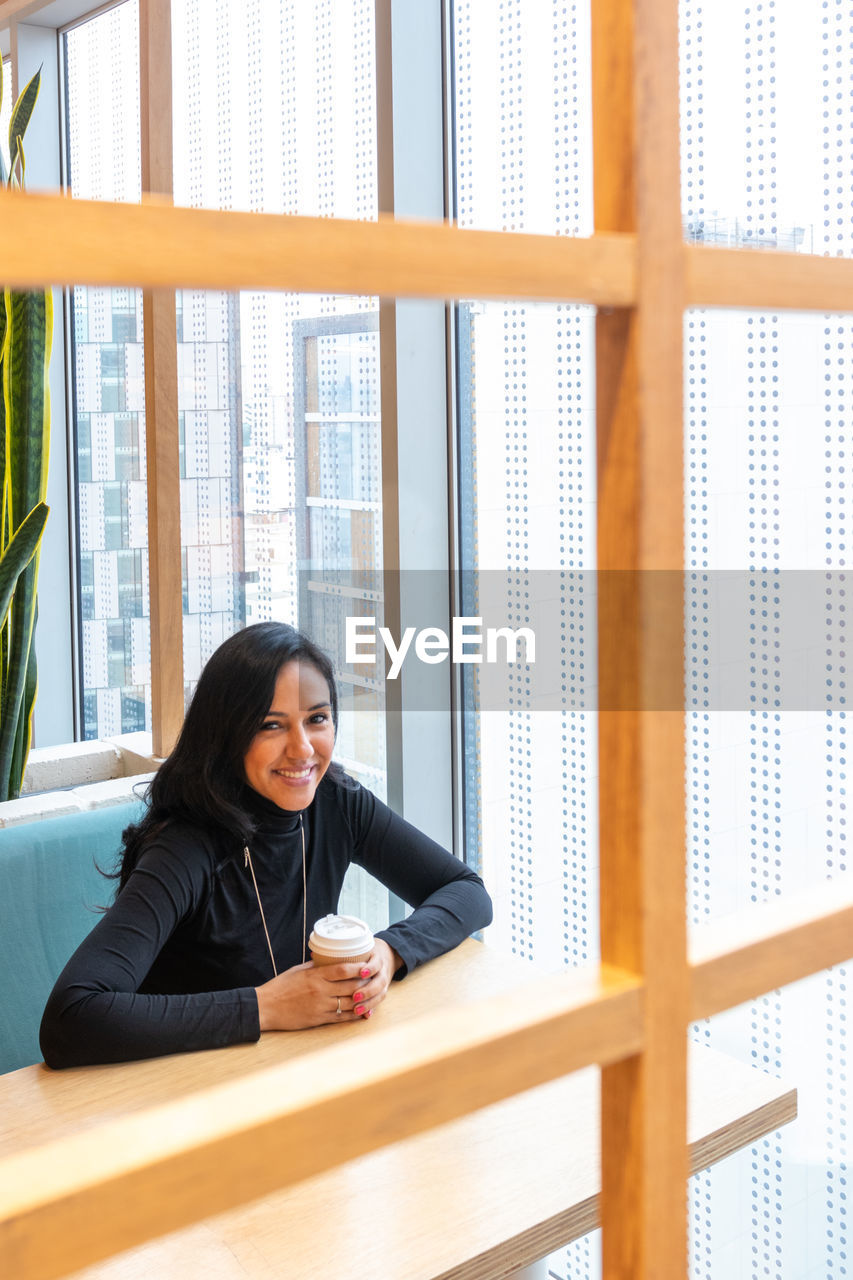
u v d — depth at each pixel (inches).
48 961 80.3
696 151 73.7
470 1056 20.2
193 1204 17.3
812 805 70.7
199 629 117.3
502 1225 47.8
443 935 73.4
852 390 66.0
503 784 93.2
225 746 71.5
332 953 65.0
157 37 96.7
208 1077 59.0
